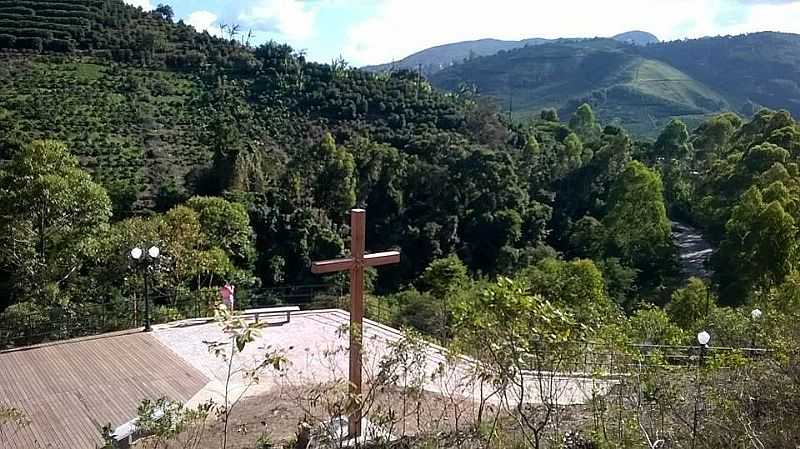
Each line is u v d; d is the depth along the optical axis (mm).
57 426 9289
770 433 5789
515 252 40094
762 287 24594
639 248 36031
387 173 43781
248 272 26875
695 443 5699
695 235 42688
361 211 8133
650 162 52500
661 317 15680
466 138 52656
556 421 6883
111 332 13711
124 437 7727
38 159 20531
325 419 8281
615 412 6574
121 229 20938
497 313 5043
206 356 12109
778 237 25203
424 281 33781
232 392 10469
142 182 38969
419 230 41156
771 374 6828
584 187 47281
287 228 36906
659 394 6590
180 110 51156
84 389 10570
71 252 20188
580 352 5773
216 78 58344
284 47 65750
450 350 6688
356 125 55688
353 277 8273
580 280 24094
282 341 13023
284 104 56938
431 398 8375
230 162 40250
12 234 19859
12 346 13422
